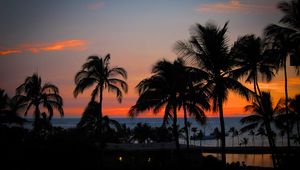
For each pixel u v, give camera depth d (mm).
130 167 24906
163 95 26703
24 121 29094
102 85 28922
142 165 25828
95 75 28688
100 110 28297
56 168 15656
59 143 16312
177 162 25766
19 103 30328
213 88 22391
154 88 26766
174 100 26703
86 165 16344
